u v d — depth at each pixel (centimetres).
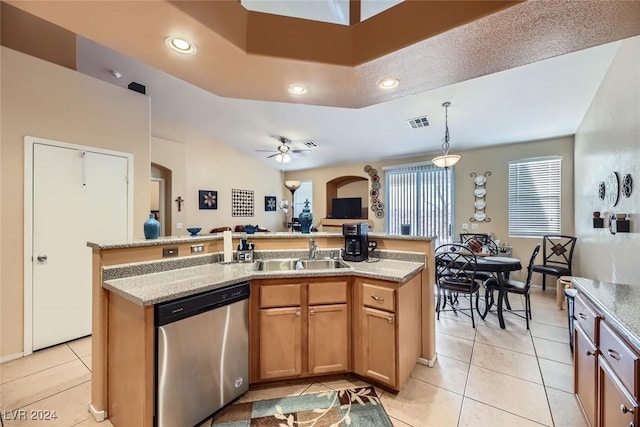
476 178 543
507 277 366
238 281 197
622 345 124
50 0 131
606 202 300
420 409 189
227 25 162
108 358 184
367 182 744
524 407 190
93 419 182
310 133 556
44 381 221
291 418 181
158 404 155
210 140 644
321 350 216
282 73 197
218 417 182
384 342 205
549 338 293
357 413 185
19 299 257
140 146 346
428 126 467
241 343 198
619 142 261
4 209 251
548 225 480
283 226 820
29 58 264
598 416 148
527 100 366
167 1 134
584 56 279
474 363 246
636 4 133
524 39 160
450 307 398
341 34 186
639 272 222
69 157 288
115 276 192
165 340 157
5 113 251
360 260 255
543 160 484
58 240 280
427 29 159
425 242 248
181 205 580
